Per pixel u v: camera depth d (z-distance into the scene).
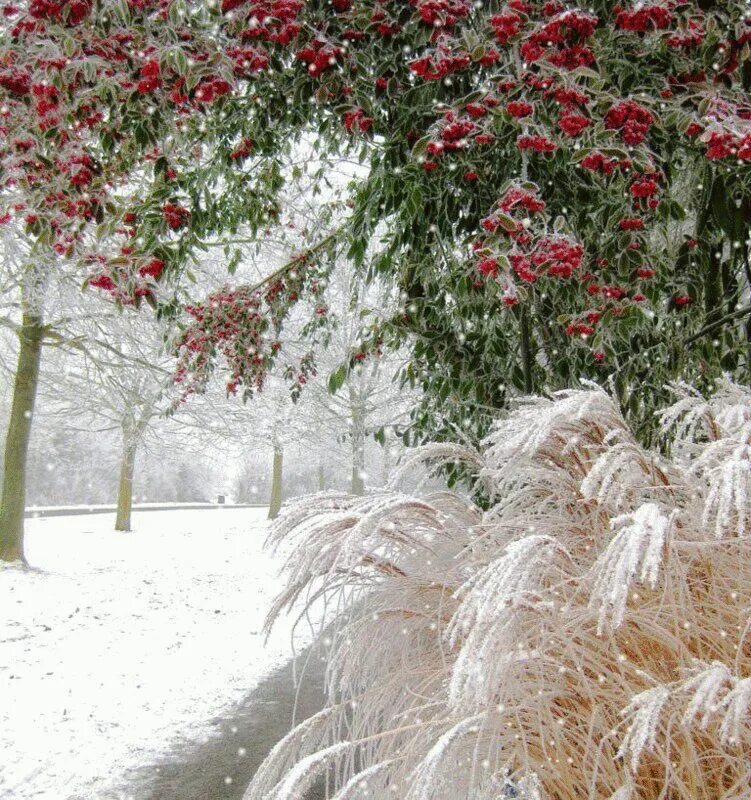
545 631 1.71
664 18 2.87
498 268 2.87
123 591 9.75
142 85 3.37
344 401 16.89
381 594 2.13
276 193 6.02
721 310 3.73
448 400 4.25
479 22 3.50
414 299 3.96
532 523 2.12
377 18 3.40
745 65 3.08
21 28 3.43
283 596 2.10
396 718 2.03
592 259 3.46
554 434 2.09
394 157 3.78
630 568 1.46
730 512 1.85
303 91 3.65
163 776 3.61
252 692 5.04
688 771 1.64
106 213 4.08
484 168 3.67
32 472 30.59
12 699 5.00
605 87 3.20
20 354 11.78
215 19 3.41
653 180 2.97
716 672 1.40
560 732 1.72
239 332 5.63
